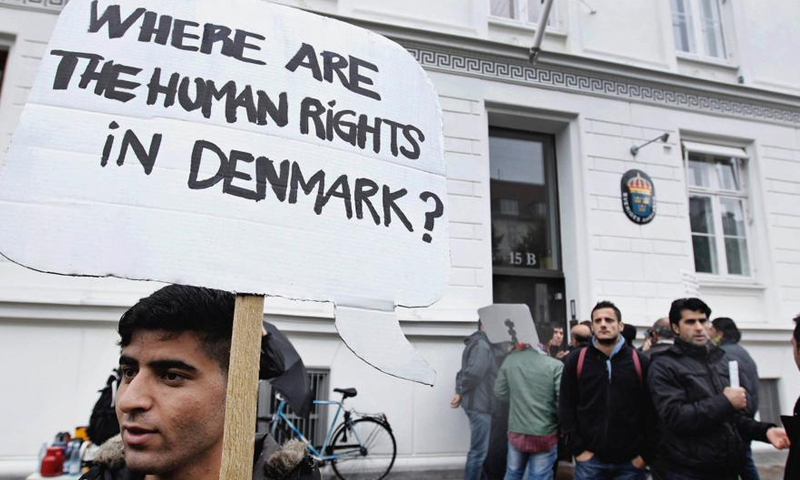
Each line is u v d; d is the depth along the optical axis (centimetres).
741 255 756
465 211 623
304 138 136
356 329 125
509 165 709
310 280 123
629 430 315
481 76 661
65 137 115
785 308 725
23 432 459
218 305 111
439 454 557
